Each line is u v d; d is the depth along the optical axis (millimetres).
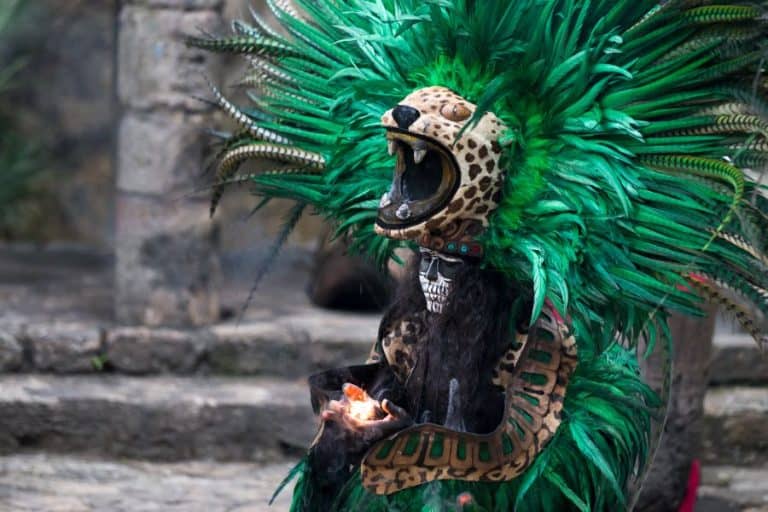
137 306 21016
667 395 10344
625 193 9477
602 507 10156
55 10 35156
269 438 19703
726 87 9578
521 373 9781
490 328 9992
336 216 10930
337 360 20906
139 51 20344
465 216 9641
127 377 20750
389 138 9625
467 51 9703
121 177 20875
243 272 26000
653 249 9602
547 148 9648
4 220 34750
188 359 20812
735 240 9547
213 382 20625
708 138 9539
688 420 15766
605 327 9992
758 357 20406
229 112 10820
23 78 35062
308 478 10484
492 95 9203
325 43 10641
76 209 35625
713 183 9461
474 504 9492
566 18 9508
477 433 9992
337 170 10500
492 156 9477
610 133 9539
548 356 9797
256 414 19641
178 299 21000
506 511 9945
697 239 9539
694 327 15578
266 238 28562
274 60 10953
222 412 19625
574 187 9555
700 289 9953
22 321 21469
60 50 35438
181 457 19625
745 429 19359
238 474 19094
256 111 11180
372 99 10289
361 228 10906
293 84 10898
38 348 20656
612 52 9453
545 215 9617
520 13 9523
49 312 22312
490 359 10031
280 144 10719
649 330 10195
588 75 9539
